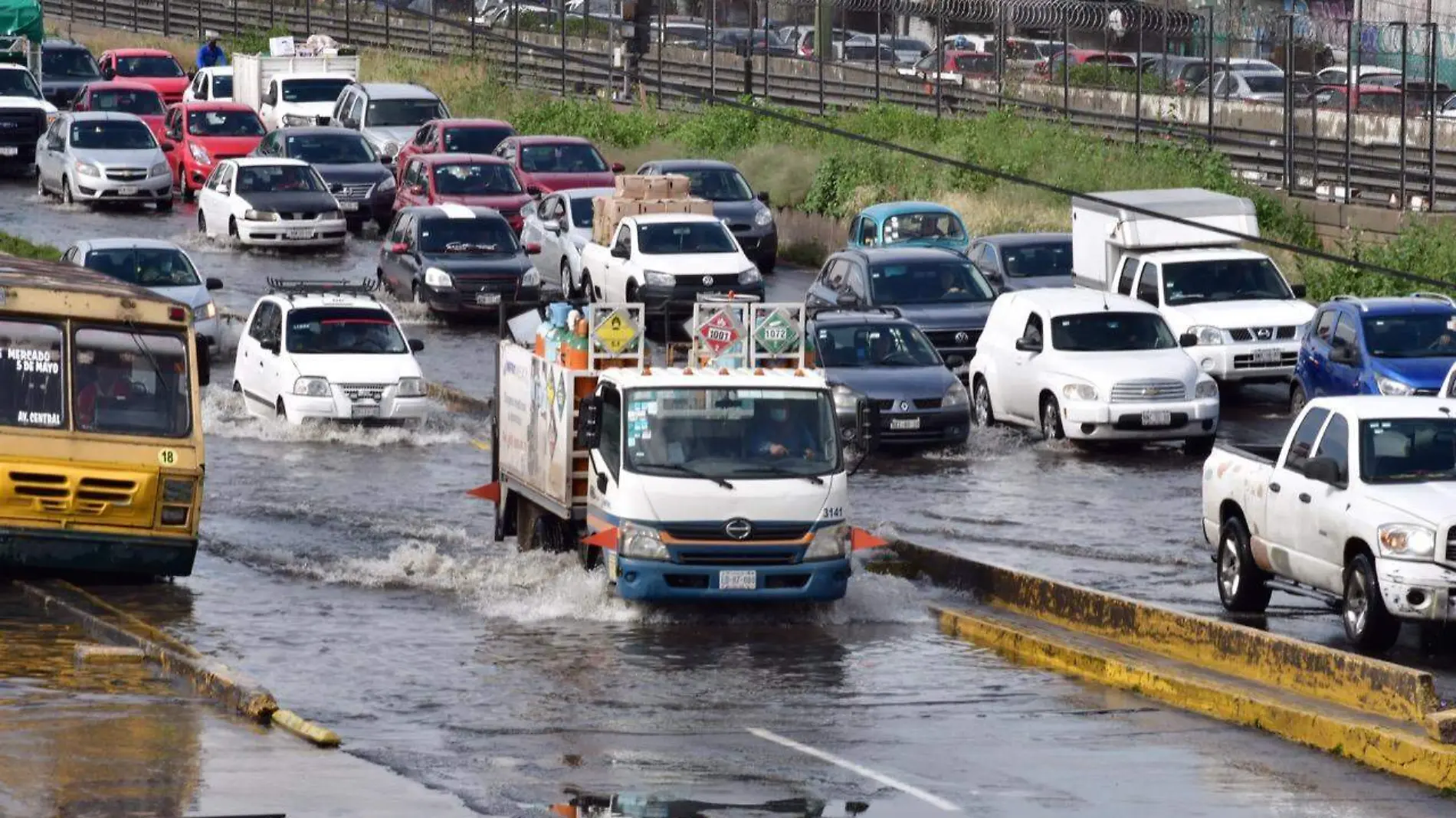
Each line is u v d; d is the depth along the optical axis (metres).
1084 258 99.12
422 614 54.72
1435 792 38.16
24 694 42.31
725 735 42.12
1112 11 148.88
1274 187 127.31
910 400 80.38
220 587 57.94
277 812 33.81
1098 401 80.62
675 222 110.06
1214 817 36.03
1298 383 85.56
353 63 166.25
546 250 120.06
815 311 86.88
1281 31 143.62
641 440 53.59
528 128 163.62
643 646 51.19
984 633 52.41
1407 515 48.75
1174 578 60.66
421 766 38.75
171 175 145.88
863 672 48.59
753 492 53.12
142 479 55.59
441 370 98.19
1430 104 113.00
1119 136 141.75
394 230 116.44
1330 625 54.50
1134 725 43.47
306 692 45.47
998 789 37.75
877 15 157.00
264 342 86.94
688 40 184.25
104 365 55.91
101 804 33.78
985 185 133.38
